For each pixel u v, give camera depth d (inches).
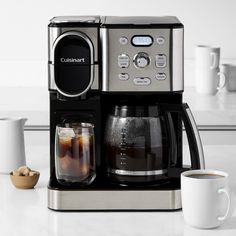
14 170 100.5
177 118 91.7
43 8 188.7
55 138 89.0
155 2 188.9
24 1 188.5
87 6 189.0
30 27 189.5
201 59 177.3
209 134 159.8
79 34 86.5
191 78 189.5
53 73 87.7
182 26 87.0
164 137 89.7
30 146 119.6
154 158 88.4
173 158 91.6
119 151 88.3
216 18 190.1
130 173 88.1
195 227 81.5
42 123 159.5
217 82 178.1
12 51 189.9
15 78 188.9
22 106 162.4
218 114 158.9
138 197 86.9
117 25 86.4
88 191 86.7
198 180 80.2
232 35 191.0
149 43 86.5
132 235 79.0
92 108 90.3
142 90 87.4
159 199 87.0
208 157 112.0
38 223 82.7
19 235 78.9
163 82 87.2
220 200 80.6
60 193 86.6
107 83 87.4
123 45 86.6
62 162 87.4
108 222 83.2
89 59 87.3
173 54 86.7
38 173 96.0
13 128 101.7
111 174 89.4
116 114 89.4
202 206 80.4
